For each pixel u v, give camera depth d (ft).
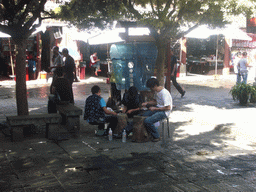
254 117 30.50
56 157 19.79
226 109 34.94
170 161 19.16
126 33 33.01
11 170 17.56
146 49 30.07
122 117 23.88
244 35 64.75
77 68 62.18
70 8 25.48
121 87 30.01
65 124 26.53
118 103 32.68
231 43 74.49
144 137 23.24
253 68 71.77
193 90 50.60
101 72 71.41
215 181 16.20
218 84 58.95
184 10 28.07
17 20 24.22
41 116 23.90
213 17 27.63
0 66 66.59
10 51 58.59
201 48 83.20
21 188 15.21
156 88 23.47
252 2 27.71
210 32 61.16
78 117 24.71
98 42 56.18
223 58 76.33
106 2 25.61
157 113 22.94
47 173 17.12
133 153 20.66
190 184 15.80
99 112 24.52
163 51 30.60
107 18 27.50
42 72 59.16
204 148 21.85
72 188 15.25
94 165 18.42
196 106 36.78
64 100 26.94
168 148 21.75
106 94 45.34
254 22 39.37
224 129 26.37
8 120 23.03
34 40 60.49
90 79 64.64
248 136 23.89
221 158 19.77
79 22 27.73
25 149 21.40
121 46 29.68
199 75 75.15
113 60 29.73
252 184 15.85
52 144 22.57
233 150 21.44
